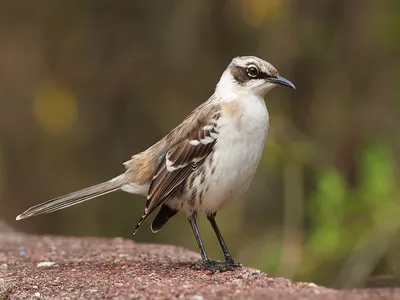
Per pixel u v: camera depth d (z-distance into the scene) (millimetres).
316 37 16250
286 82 8906
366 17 16219
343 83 16188
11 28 17844
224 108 8727
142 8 17344
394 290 6996
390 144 15328
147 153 9258
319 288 7395
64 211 16594
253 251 14930
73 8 17625
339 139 15758
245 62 8930
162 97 17125
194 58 17031
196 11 16953
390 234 13578
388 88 15930
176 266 9000
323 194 14148
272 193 15719
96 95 17297
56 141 17141
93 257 9961
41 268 9359
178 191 8914
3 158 16922
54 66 17531
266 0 15906
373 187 14055
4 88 17391
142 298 7461
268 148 14820
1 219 16234
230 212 15648
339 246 13656
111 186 9344
